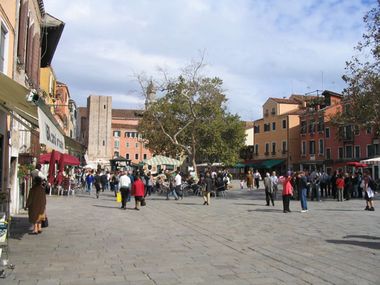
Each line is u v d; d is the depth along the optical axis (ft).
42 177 42.42
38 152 74.33
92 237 37.45
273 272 24.62
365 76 91.76
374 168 175.32
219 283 22.02
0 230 25.12
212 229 43.83
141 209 67.87
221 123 170.09
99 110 293.84
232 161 188.85
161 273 24.17
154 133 162.30
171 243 34.86
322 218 54.49
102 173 128.88
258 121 259.39
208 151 172.45
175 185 93.97
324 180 100.73
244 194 114.11
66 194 106.42
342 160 194.39
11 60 47.32
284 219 53.26
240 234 40.24
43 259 27.71
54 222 48.26
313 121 206.90
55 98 130.62
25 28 53.62
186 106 145.79
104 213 59.93
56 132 32.45
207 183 78.95
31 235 38.14
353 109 94.43
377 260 28.17
